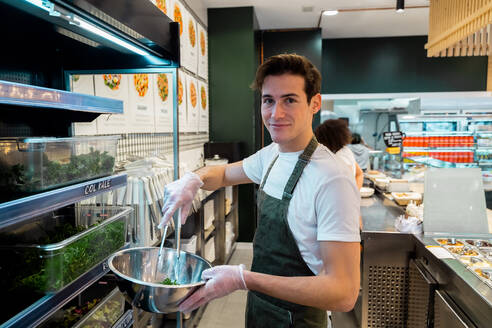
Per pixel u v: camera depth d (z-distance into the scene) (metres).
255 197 4.86
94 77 1.93
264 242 1.21
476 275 1.63
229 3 4.31
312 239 1.08
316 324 1.21
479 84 5.84
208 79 4.54
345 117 6.23
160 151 2.92
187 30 3.59
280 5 4.40
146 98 2.65
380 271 2.38
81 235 1.17
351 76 6.04
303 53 5.40
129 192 1.73
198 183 1.32
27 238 1.36
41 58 1.55
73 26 1.18
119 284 1.00
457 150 5.05
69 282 1.11
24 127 1.46
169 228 2.02
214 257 3.53
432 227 2.22
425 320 2.21
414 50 5.91
